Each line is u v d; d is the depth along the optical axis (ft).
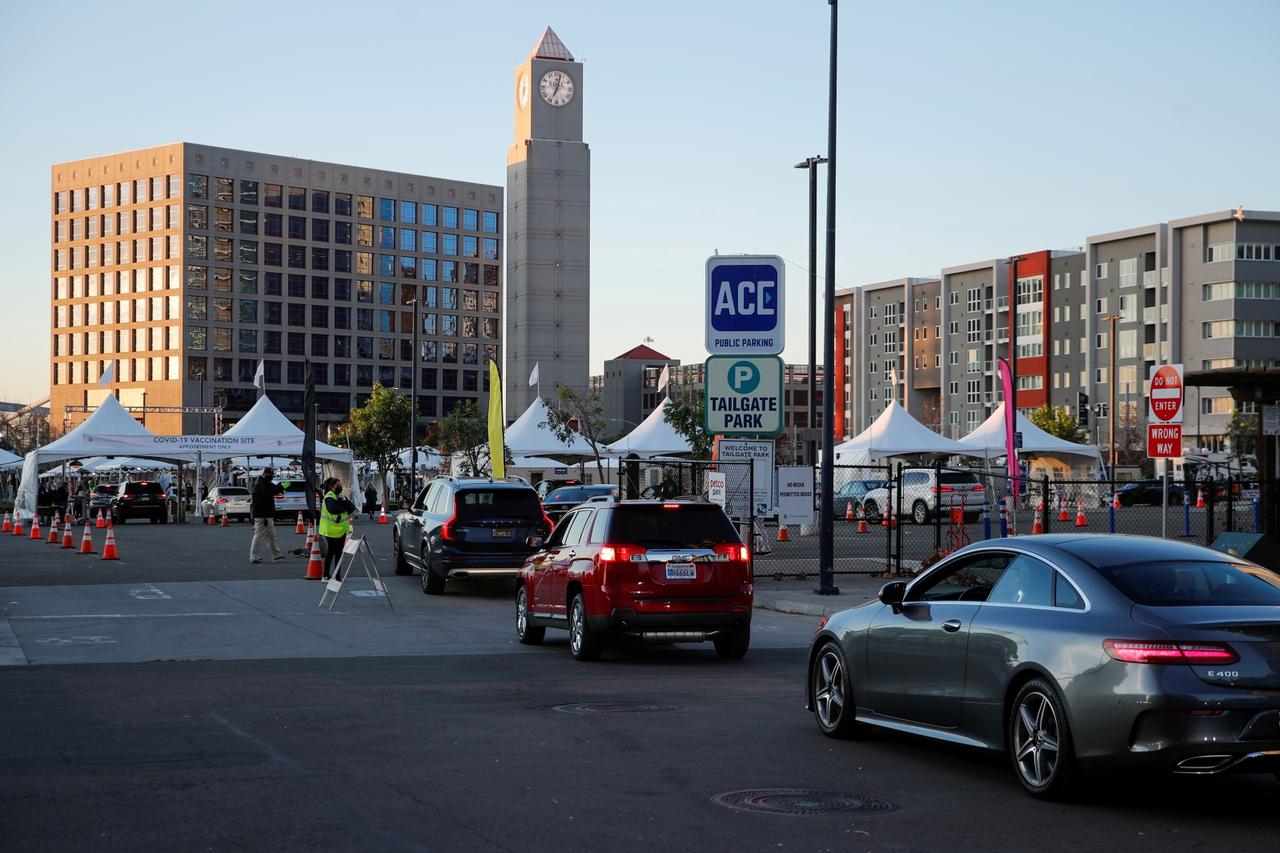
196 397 481.46
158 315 488.02
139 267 493.36
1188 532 114.32
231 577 88.38
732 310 77.30
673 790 26.20
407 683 42.63
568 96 424.87
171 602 71.87
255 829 22.75
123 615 65.36
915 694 29.78
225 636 57.41
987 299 433.89
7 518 182.91
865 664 31.63
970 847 22.02
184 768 28.07
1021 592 27.66
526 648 54.54
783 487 78.23
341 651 52.85
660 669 47.29
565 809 24.40
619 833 22.62
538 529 77.05
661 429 177.47
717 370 77.51
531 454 183.32
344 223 511.40
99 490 204.03
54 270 515.50
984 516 94.63
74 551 116.47
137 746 30.68
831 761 29.58
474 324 542.98
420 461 258.98
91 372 508.12
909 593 30.91
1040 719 25.89
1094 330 393.50
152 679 43.34
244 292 491.31
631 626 48.06
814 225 124.47
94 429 171.32
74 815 23.76
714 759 29.60
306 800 25.02
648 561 48.42
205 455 176.76
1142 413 372.79
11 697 38.91
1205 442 355.56
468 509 76.59
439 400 532.73
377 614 67.67
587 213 425.69
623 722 34.60
